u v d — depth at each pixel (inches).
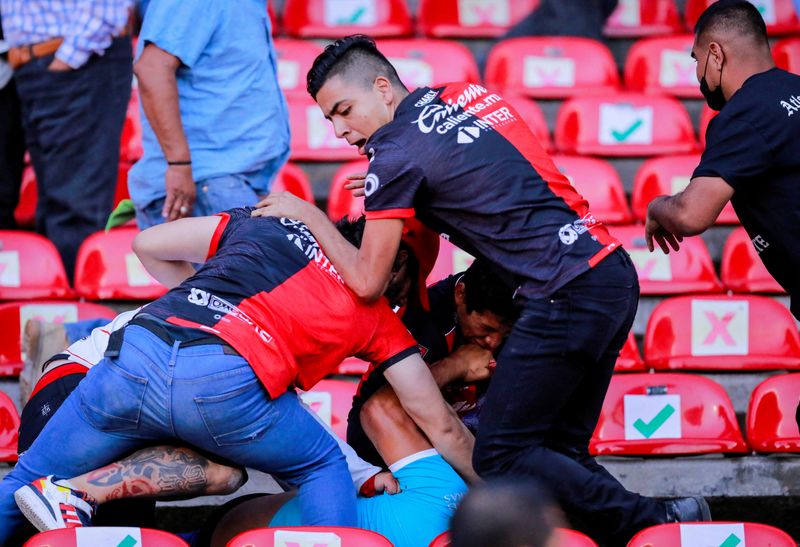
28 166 904.3
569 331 471.8
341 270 479.5
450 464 500.7
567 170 845.8
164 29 616.4
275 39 1030.4
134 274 754.2
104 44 778.2
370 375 530.6
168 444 478.9
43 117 783.7
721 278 791.7
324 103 503.2
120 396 456.4
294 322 467.5
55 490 462.0
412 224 512.7
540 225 473.7
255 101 651.5
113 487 470.3
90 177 795.4
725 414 639.8
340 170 831.1
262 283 470.6
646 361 708.7
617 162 922.7
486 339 516.7
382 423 502.9
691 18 1103.6
